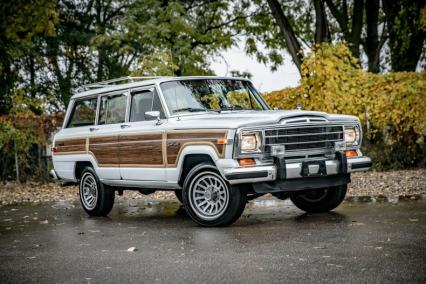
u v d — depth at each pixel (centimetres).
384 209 898
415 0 1928
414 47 2003
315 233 720
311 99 1457
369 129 1506
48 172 1702
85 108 1062
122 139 945
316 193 914
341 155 836
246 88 962
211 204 813
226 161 775
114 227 875
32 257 662
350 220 810
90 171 1027
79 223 941
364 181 1277
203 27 2711
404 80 1470
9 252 701
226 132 780
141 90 935
